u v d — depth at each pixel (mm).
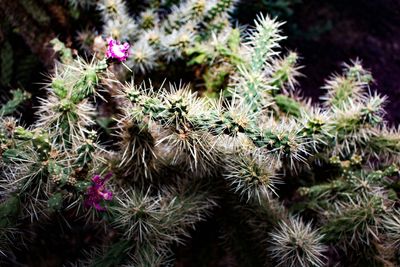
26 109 926
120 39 817
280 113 812
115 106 861
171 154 745
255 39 751
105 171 735
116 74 833
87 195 665
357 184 774
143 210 694
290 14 987
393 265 752
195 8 822
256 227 779
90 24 882
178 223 734
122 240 729
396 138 774
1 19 864
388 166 800
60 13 866
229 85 796
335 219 759
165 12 912
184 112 653
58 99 675
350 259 780
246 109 677
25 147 682
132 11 909
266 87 721
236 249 793
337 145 774
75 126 678
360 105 760
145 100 651
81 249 914
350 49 1056
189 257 879
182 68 861
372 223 733
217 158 728
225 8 833
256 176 687
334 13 1074
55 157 656
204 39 857
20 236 795
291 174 803
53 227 890
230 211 793
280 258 739
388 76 1037
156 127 701
